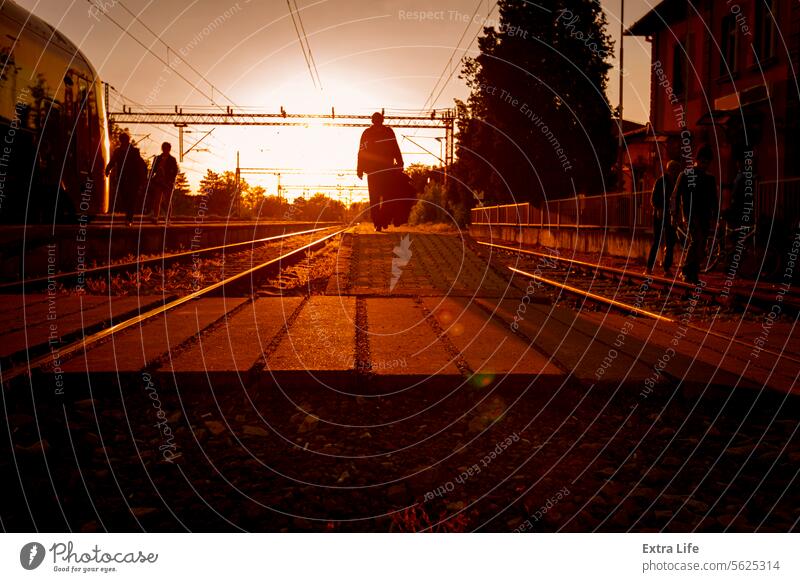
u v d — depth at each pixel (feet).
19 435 11.50
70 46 47.11
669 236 42.42
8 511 9.16
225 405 13.44
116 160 53.98
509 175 92.17
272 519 9.20
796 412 13.53
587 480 10.46
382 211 26.16
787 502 9.76
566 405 13.80
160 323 20.84
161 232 57.11
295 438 12.03
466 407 13.64
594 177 88.43
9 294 28.37
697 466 10.98
